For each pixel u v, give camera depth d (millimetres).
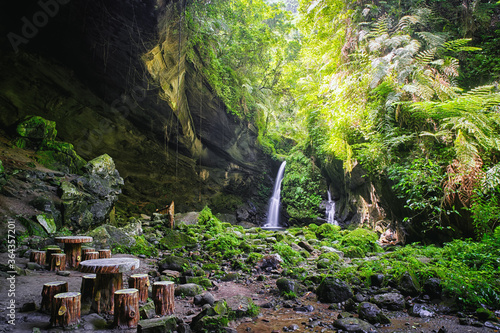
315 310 3861
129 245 6551
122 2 7730
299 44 16969
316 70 11516
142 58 9305
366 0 8781
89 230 7000
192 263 6031
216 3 12336
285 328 3203
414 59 6961
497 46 7277
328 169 15234
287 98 19688
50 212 6266
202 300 3814
